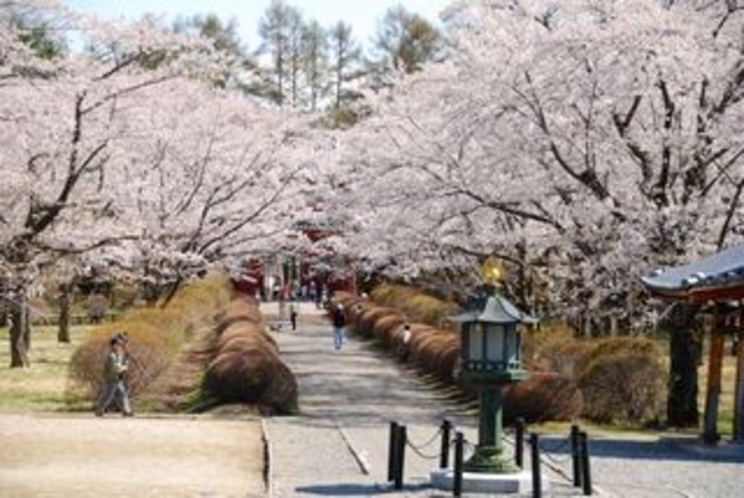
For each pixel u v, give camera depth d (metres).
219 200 32.50
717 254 18.67
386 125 28.28
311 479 13.63
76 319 48.34
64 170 24.08
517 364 12.80
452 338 28.53
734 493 13.25
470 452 16.11
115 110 24.31
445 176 22.78
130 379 22.81
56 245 24.95
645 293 21.16
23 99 22.28
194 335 39.88
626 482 13.88
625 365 20.98
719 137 19.78
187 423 19.23
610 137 20.94
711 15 21.31
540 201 22.14
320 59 78.75
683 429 20.22
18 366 29.66
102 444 16.36
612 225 20.73
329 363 33.38
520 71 20.52
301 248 42.25
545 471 14.43
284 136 36.50
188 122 31.22
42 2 22.00
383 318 40.31
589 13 21.67
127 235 25.67
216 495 12.41
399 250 27.48
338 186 37.41
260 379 21.44
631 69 20.06
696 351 20.67
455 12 24.67
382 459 15.46
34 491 12.47
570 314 24.44
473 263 30.06
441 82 25.17
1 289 24.91
